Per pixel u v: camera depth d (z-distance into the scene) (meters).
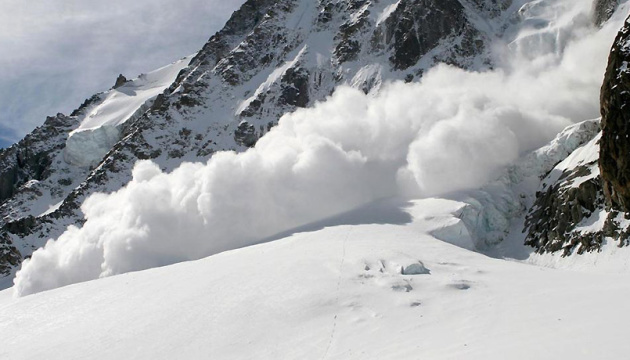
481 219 66.19
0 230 127.69
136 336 37.97
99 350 36.84
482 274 40.84
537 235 59.41
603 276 38.12
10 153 179.00
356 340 31.67
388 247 50.00
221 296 41.94
